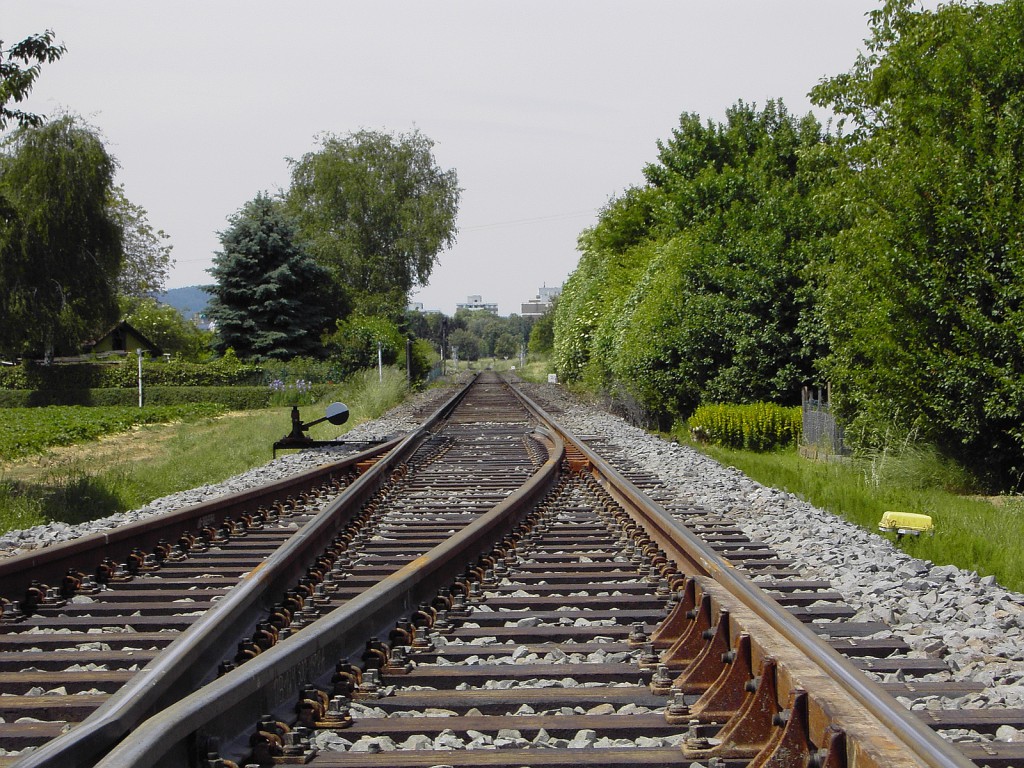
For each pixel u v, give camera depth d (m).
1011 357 13.59
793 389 22.53
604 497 11.91
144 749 3.15
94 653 5.51
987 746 4.00
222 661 5.18
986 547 9.20
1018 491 14.76
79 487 14.03
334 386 44.03
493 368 164.00
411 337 65.19
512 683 5.02
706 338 23.11
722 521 10.31
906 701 4.68
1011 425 14.11
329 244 64.44
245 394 43.72
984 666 5.25
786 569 7.94
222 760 3.62
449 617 6.26
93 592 7.13
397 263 67.69
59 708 4.58
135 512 11.77
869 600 6.74
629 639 5.68
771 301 22.58
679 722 4.32
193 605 6.66
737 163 39.44
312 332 49.34
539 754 3.95
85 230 52.09
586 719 4.39
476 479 14.45
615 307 33.31
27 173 50.66
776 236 22.77
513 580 7.55
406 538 9.48
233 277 47.75
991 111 14.80
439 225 67.56
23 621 6.36
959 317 14.18
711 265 23.94
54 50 14.52
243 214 48.47
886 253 14.55
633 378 25.53
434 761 3.87
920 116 15.97
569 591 7.16
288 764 3.82
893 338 14.65
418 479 14.49
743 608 5.01
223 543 9.23
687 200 30.42
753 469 15.98
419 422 27.84
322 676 4.89
